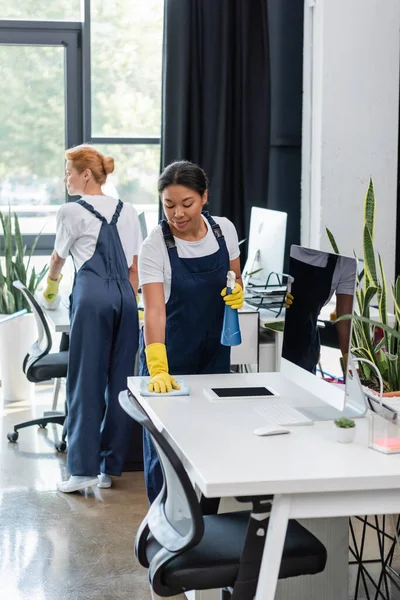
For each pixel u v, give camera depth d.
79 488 4.23
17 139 6.07
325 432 2.48
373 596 3.17
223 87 5.70
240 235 5.89
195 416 2.63
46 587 3.29
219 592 2.94
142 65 5.96
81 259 4.27
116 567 3.46
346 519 2.83
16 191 6.12
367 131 5.64
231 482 2.05
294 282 2.88
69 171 4.35
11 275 5.79
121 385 4.28
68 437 4.30
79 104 6.06
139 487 4.39
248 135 5.79
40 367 4.79
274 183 6.02
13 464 4.68
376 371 2.75
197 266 3.21
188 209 3.04
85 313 4.18
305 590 2.83
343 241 5.70
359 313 3.09
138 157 6.07
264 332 4.87
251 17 5.71
